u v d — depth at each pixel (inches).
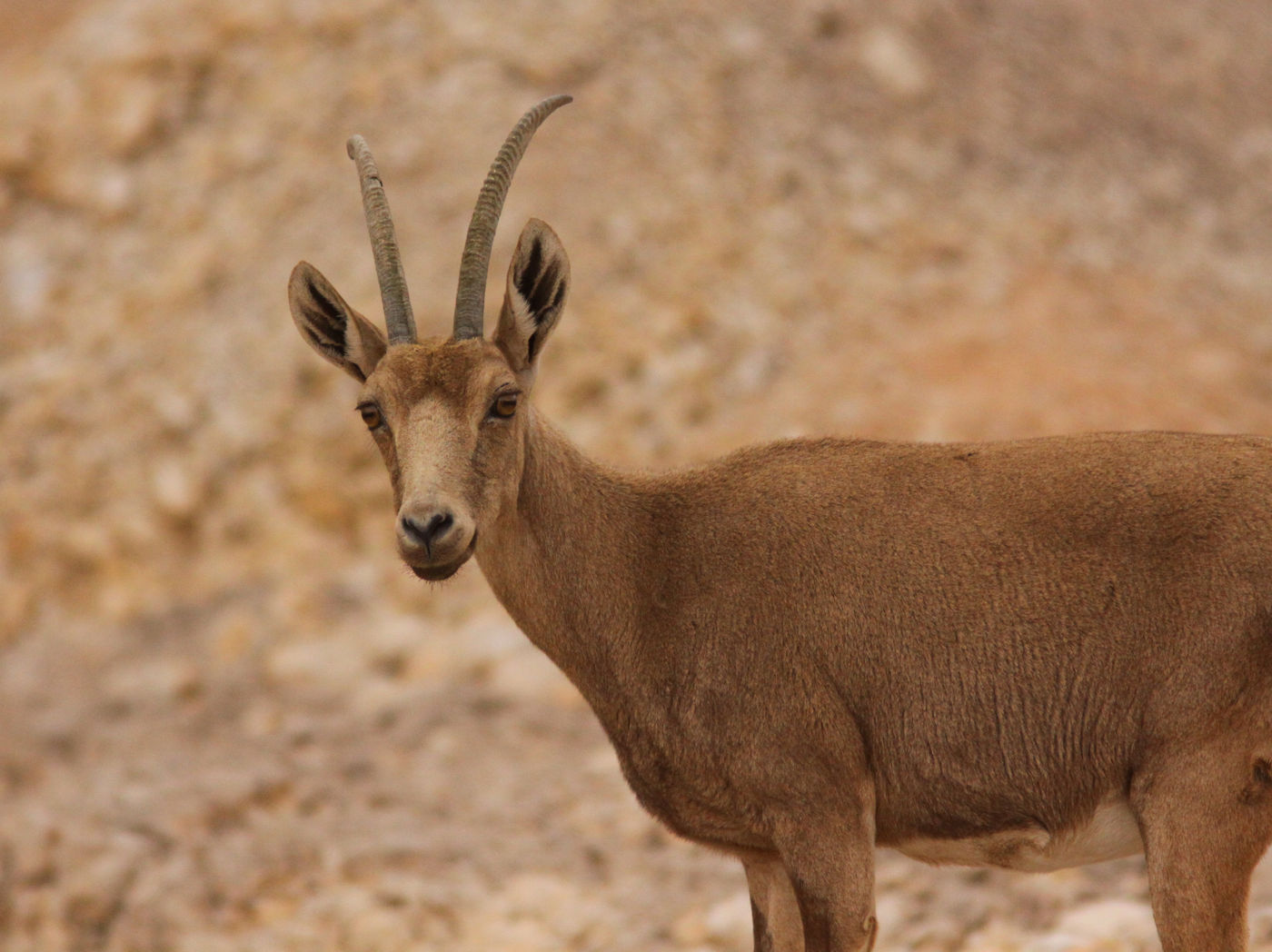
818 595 598.2
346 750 1157.1
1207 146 1808.6
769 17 1862.7
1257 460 577.9
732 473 636.1
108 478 1515.7
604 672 625.0
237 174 1747.0
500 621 1310.3
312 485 1459.2
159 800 1072.8
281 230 1679.4
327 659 1302.9
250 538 1445.6
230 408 1534.2
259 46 1866.4
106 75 1884.8
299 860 987.3
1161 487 580.1
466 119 1732.3
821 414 1403.8
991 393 1400.1
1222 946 557.3
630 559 623.5
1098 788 581.6
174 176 1770.4
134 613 1407.5
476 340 600.4
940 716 591.2
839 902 589.3
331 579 1391.5
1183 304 1562.5
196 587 1421.0
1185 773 558.3
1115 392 1398.9
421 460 569.0
